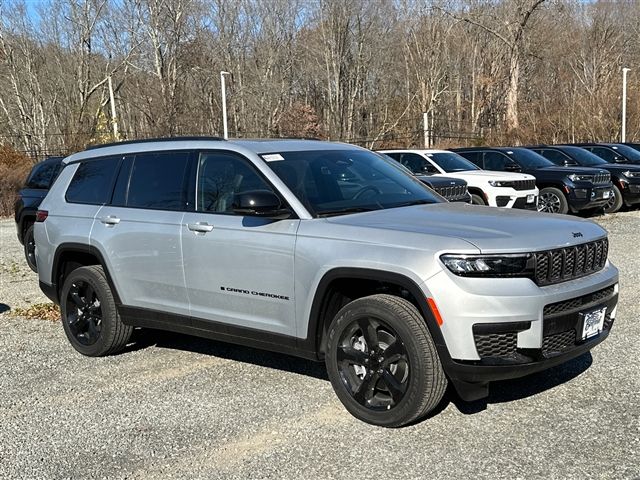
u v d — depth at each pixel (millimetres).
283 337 4766
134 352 6195
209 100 49062
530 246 4039
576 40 46656
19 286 9648
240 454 4051
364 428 4324
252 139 5559
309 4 49906
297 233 4605
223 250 4980
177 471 3883
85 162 6410
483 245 3969
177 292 5371
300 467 3855
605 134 33281
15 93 43438
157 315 5555
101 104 39469
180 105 46406
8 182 20922
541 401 4625
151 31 44375
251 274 4844
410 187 5477
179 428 4461
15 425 4625
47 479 3855
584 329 4258
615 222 14117
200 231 5133
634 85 35062
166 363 5836
